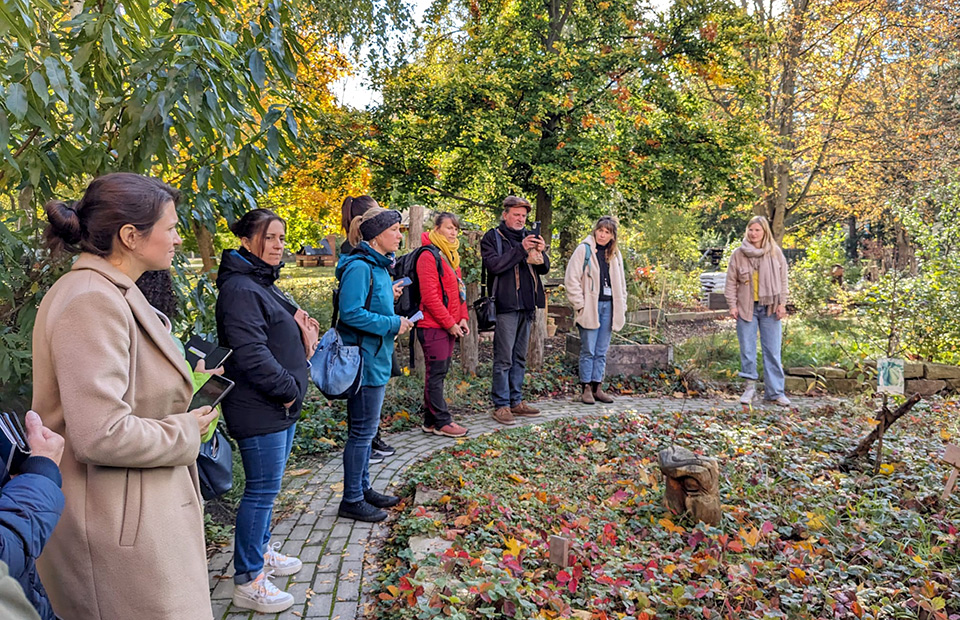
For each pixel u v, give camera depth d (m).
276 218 2.76
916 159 17.88
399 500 4.11
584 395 6.87
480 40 12.77
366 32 11.83
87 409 1.55
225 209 3.62
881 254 23.36
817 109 19.03
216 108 3.10
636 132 12.60
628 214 13.80
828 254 14.09
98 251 1.72
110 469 1.66
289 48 3.60
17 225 3.17
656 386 7.64
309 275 23.36
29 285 2.95
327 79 11.80
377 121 12.00
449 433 5.50
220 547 3.49
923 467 4.53
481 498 3.93
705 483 3.68
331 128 11.28
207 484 2.17
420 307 5.38
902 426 5.79
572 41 13.00
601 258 6.79
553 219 14.70
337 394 3.49
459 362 7.79
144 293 2.17
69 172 3.13
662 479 4.45
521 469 4.67
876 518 3.74
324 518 3.86
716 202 20.64
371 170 12.70
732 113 17.50
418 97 11.98
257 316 2.65
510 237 6.00
